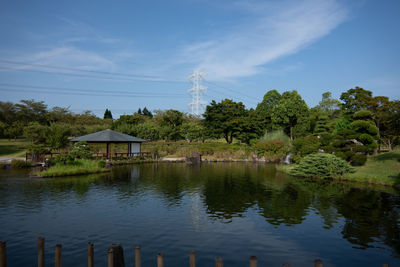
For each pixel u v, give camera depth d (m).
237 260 7.17
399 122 26.27
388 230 9.46
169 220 10.52
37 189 16.53
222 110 53.09
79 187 17.39
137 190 16.58
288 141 43.75
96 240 8.42
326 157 21.80
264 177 22.62
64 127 40.25
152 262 6.97
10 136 50.81
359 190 16.56
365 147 22.27
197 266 6.82
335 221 10.45
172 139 57.66
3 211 11.59
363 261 7.20
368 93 43.81
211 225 9.96
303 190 16.70
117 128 51.91
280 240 8.58
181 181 20.30
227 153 42.34
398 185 17.42
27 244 8.08
